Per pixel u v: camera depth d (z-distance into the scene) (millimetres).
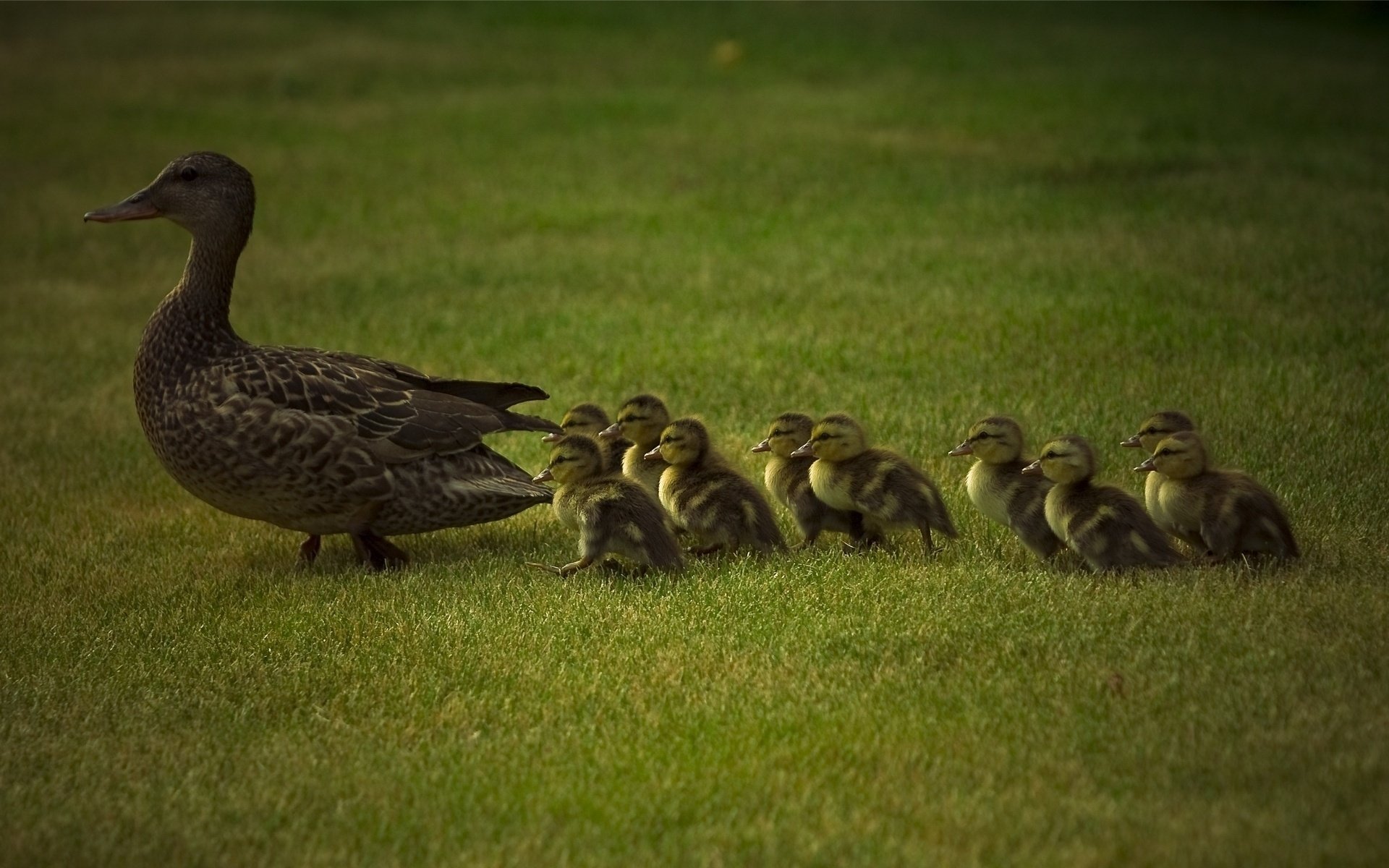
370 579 10953
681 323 18438
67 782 7742
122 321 20172
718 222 23859
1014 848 6793
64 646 9727
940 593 9750
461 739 8172
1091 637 8828
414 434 11445
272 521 11727
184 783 7703
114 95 35219
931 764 7598
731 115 31812
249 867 6945
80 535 12555
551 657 9141
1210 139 27766
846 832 6984
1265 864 6473
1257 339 16281
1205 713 7812
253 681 9008
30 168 28906
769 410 15016
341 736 8227
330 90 35500
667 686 8648
